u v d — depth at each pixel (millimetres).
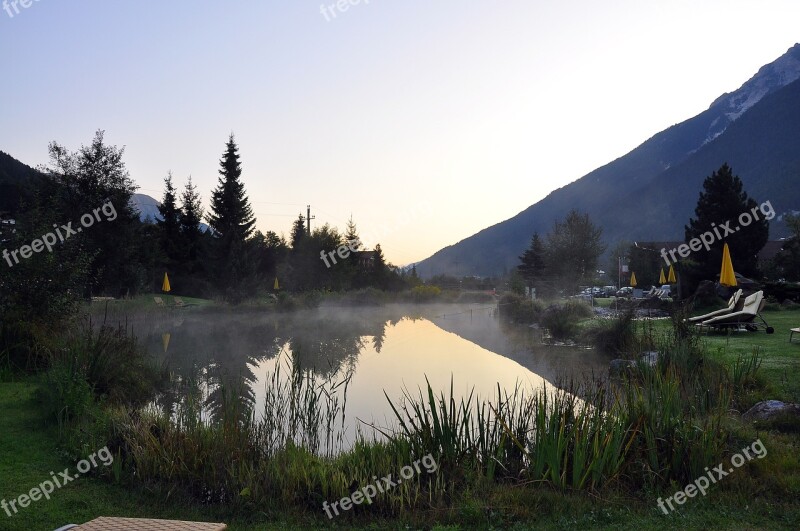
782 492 5859
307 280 49125
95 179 35125
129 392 10578
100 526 3633
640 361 10992
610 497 5922
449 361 18156
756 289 30516
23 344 11953
